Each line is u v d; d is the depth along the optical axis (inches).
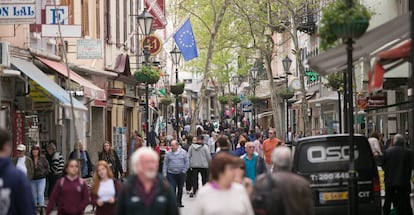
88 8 2427.4
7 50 1507.1
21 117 1771.7
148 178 693.9
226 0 2783.0
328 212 1173.1
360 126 2719.0
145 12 2263.8
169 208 700.7
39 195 1573.6
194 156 1956.2
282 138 3577.8
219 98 5984.3
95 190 1071.6
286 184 795.4
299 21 3442.4
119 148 2662.4
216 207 718.5
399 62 1037.2
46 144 1983.3
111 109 2723.9
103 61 2605.8
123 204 696.4
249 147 1348.4
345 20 968.9
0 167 708.7
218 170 727.1
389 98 2388.0
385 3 2390.5
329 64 1189.1
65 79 1851.6
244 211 726.5
